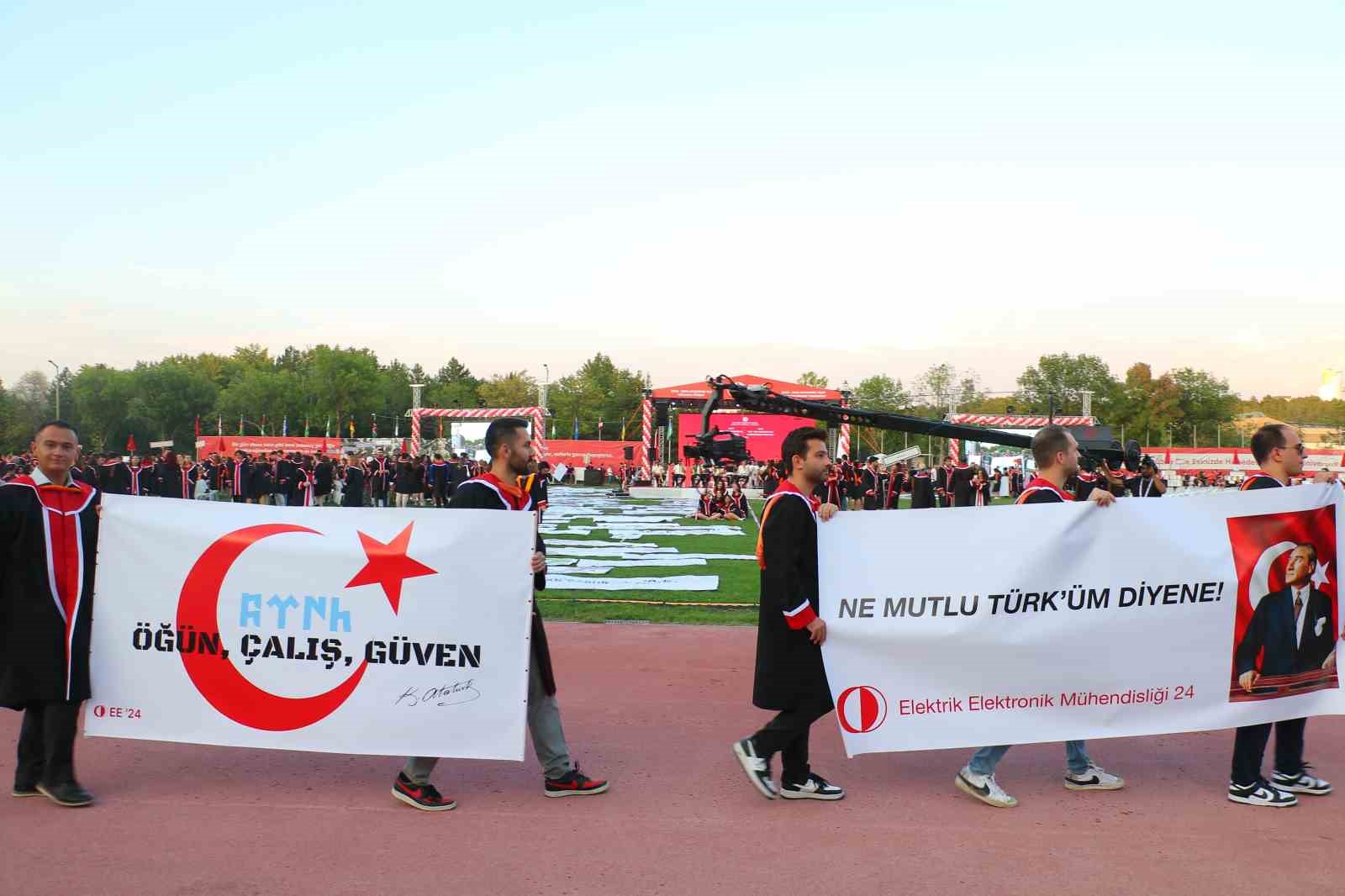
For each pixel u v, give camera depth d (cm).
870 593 494
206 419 9194
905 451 4503
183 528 501
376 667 492
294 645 495
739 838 444
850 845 436
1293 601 511
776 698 480
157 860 414
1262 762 543
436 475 2888
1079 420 4028
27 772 491
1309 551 514
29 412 7625
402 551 493
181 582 498
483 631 488
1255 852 429
